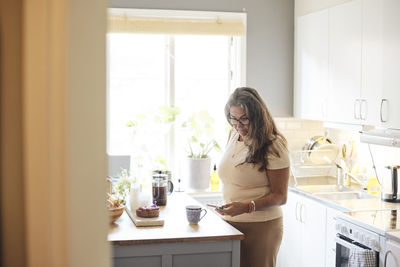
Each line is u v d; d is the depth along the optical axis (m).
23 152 0.72
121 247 2.51
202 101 4.76
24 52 0.69
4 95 0.74
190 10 4.55
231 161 3.04
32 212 0.69
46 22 0.68
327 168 4.39
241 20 4.67
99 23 0.76
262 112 2.92
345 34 3.81
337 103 3.95
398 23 3.15
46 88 0.68
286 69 4.79
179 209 3.28
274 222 2.99
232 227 2.79
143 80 4.65
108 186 3.36
